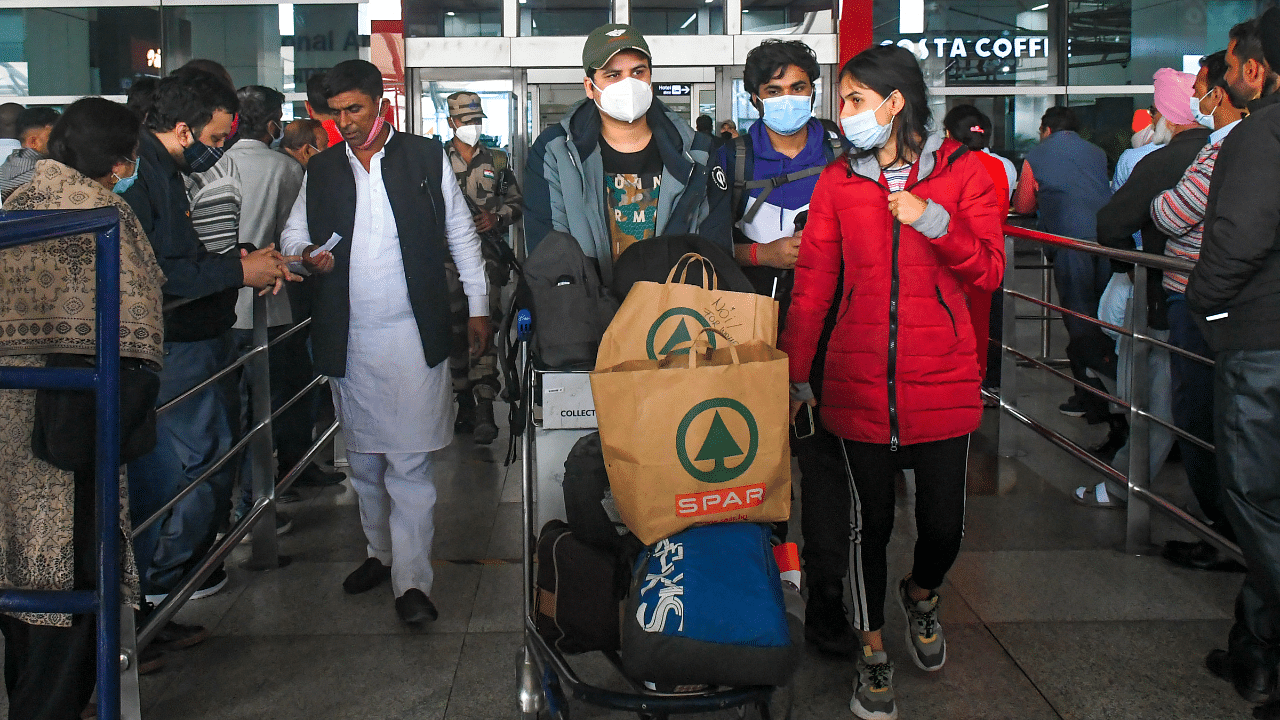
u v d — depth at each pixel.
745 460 2.33
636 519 2.34
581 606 2.54
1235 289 2.67
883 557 2.88
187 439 3.54
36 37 9.09
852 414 2.78
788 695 2.46
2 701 3.03
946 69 9.95
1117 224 4.00
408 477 3.55
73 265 2.48
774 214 3.55
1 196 3.91
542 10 9.39
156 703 3.04
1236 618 3.06
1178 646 3.29
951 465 2.80
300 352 5.00
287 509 4.82
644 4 9.38
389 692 3.10
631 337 2.46
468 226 3.62
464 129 5.96
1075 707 2.94
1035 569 3.93
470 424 6.18
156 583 3.59
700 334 2.34
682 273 2.65
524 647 2.84
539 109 9.49
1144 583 3.78
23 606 2.30
